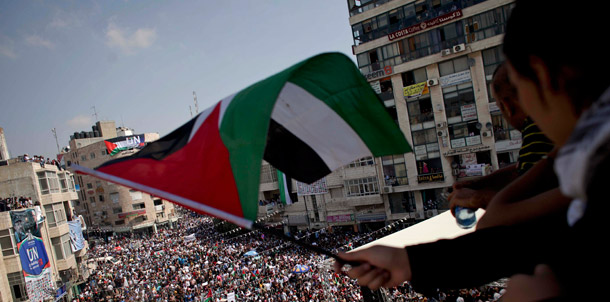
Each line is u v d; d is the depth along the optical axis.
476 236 0.96
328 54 1.99
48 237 31.69
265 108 1.64
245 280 24.91
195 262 34.78
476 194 1.56
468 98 26.06
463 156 26.73
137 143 67.56
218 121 1.84
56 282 31.31
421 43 27.38
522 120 1.82
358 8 30.48
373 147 2.22
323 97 2.22
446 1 26.23
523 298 0.66
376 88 30.25
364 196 32.09
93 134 76.88
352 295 16.30
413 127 28.64
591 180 0.49
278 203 39.62
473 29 25.19
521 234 0.88
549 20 0.60
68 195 37.94
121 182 1.87
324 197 35.66
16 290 26.55
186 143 1.90
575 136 0.53
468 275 0.90
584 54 0.57
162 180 1.80
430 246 0.99
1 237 26.34
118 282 34.38
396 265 0.98
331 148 2.33
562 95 0.61
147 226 64.88
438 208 28.56
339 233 34.38
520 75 0.69
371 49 29.53
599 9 0.56
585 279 0.57
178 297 26.05
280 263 26.08
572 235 0.65
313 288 18.67
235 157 1.62
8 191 31.20
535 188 1.12
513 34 0.69
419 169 28.92
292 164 2.44
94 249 54.44
